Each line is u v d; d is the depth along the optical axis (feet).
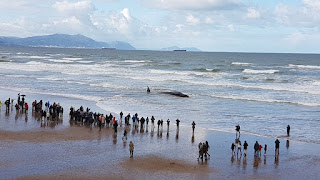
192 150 73.92
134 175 57.82
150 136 84.89
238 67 342.44
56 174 56.59
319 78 225.56
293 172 62.08
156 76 233.96
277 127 97.50
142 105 127.95
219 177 58.49
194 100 142.41
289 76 240.53
